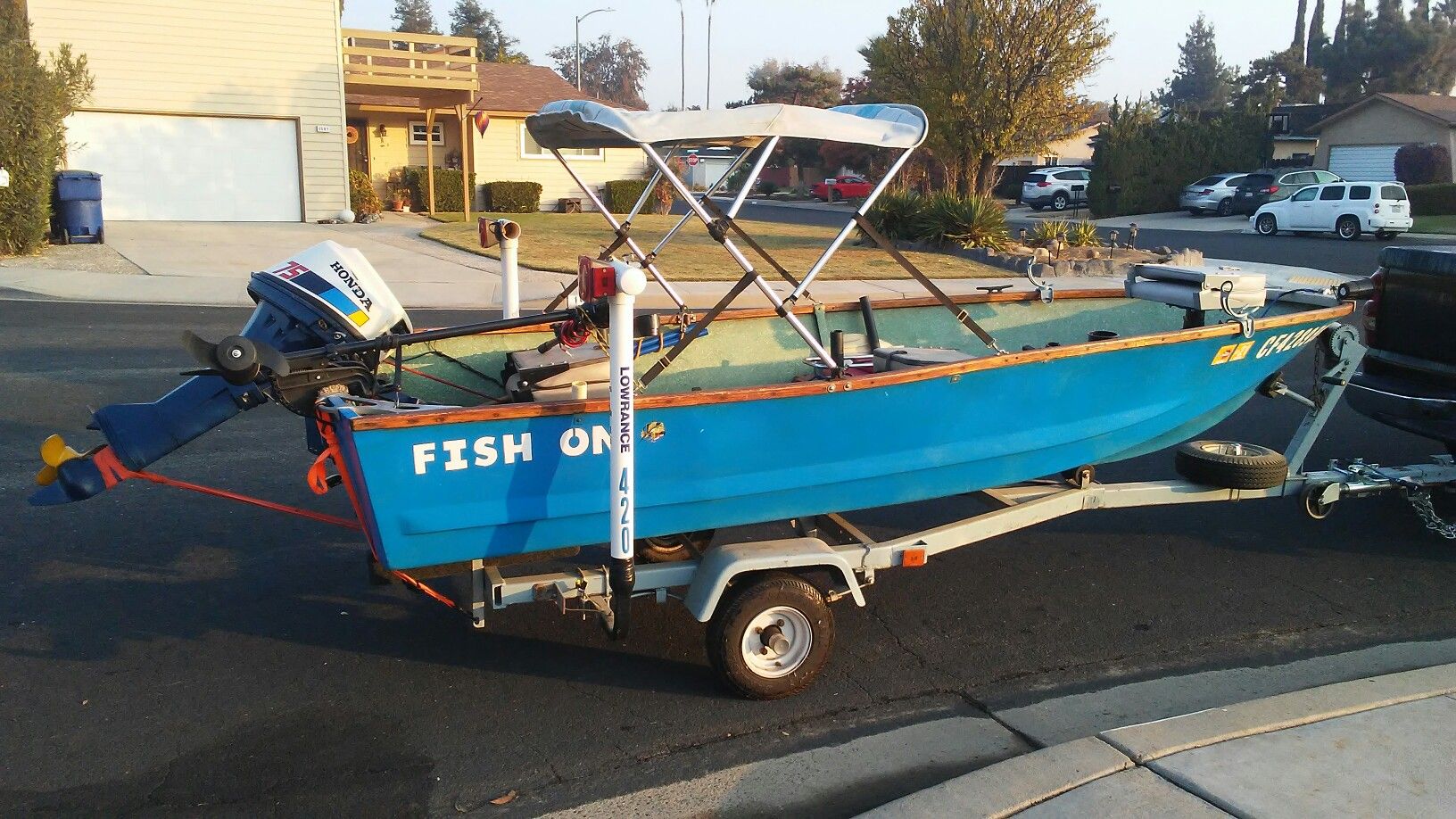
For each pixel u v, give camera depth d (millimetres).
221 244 20141
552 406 4066
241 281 16094
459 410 3965
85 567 5688
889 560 4773
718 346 6250
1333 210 29609
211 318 13242
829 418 4570
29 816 3609
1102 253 20812
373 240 21922
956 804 3510
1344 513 7035
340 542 6152
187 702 4387
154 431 4547
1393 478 6125
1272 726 3955
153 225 23375
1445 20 76188
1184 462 5797
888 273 18578
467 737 4180
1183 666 4867
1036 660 4918
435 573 4348
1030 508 5250
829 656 4594
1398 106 39906
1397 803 3455
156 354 10758
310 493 6934
